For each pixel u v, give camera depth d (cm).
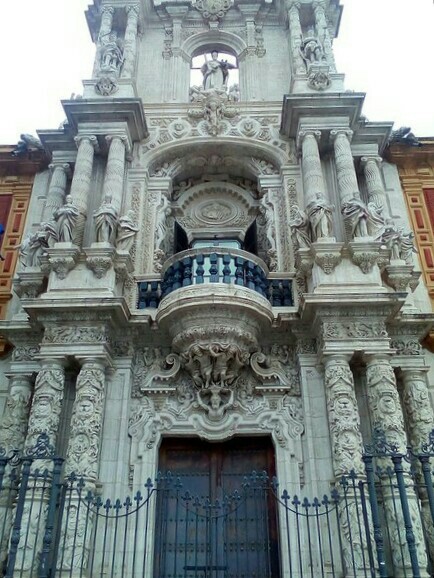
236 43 1983
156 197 1634
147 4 2022
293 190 1590
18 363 1330
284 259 1498
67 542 1030
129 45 1848
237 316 1267
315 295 1235
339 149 1549
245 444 1281
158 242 1548
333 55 1839
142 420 1262
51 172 1678
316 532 1114
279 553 1136
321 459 1181
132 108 1611
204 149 1703
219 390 1268
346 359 1210
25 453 1063
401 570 1010
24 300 1251
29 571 1012
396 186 1688
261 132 1709
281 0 2005
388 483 1077
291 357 1333
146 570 1095
